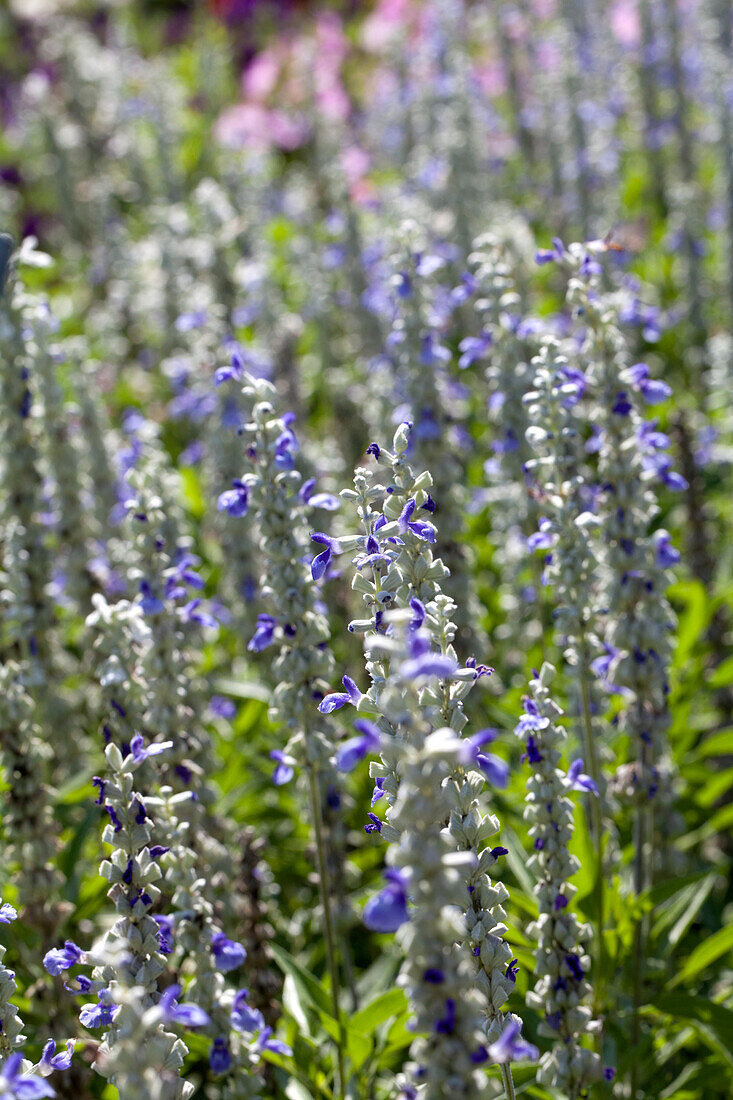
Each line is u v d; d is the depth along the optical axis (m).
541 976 5.16
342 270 12.53
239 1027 4.81
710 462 10.99
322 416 12.46
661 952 6.70
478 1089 3.08
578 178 14.29
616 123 17.86
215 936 4.81
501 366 7.80
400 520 4.18
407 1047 6.32
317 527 9.10
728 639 9.59
